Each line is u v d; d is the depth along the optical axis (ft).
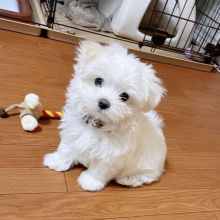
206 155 1.46
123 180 1.11
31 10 2.14
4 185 0.99
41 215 0.94
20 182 1.02
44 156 1.13
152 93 0.91
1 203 0.94
